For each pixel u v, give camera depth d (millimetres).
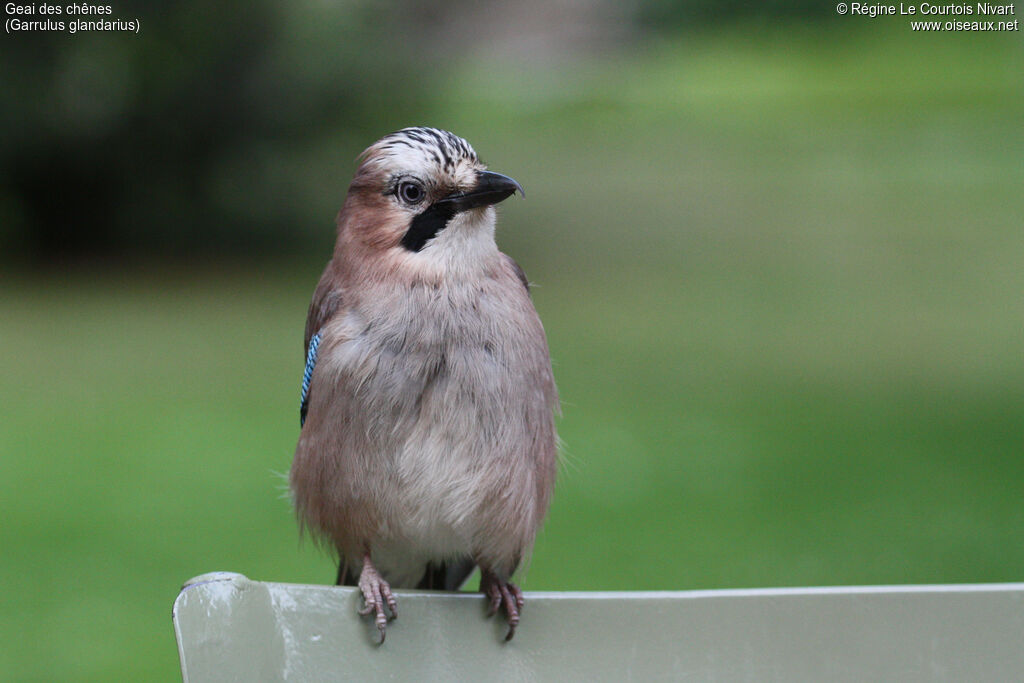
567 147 42781
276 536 8883
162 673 6840
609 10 63250
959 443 11617
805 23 61906
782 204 31203
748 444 11609
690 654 3613
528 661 3670
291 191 23906
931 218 28625
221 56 21562
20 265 22234
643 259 23828
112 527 9023
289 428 11938
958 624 3602
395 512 4273
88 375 14258
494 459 4207
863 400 13383
